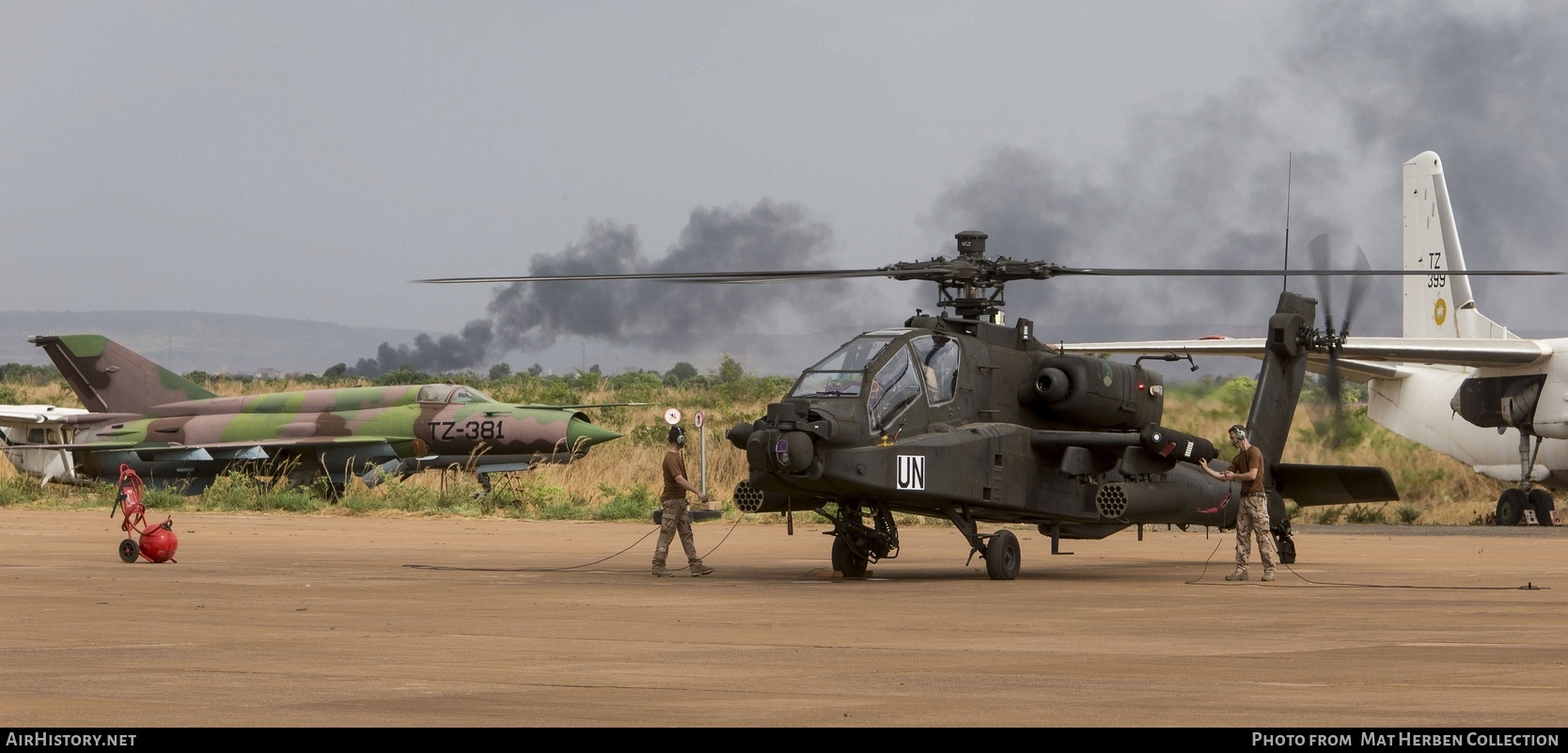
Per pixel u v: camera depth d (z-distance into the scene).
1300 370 65.06
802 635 34.19
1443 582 52.75
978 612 40.38
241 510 107.88
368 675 27.20
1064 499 55.88
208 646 31.86
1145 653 30.73
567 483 123.81
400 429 113.94
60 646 31.80
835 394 50.41
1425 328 117.38
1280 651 31.03
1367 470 61.75
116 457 117.44
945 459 51.06
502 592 46.53
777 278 52.25
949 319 55.62
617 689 25.47
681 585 50.19
